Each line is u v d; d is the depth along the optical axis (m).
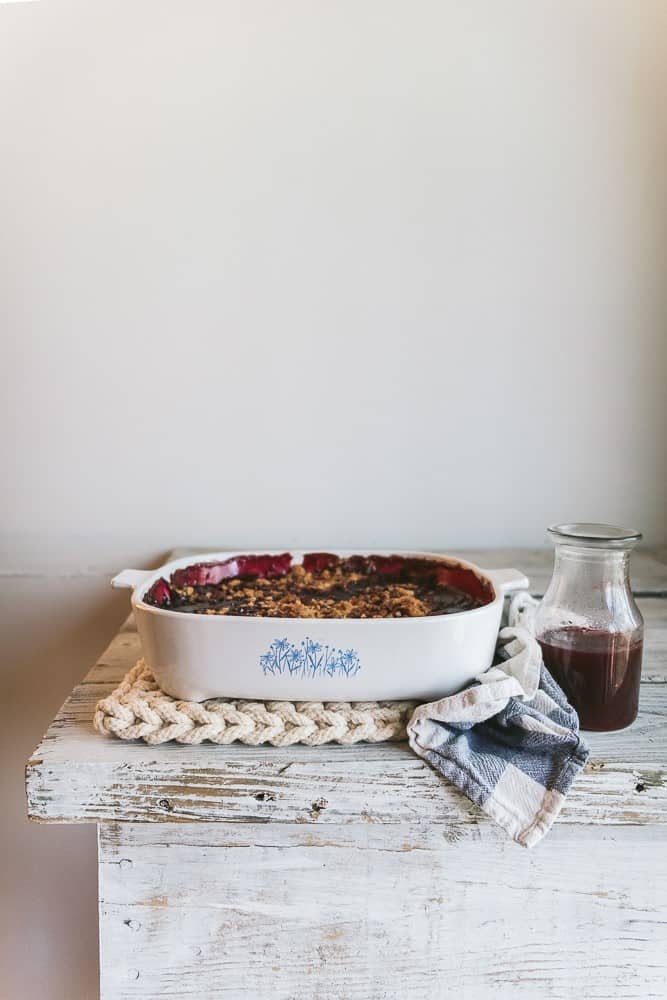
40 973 1.40
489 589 0.86
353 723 0.72
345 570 1.03
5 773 1.39
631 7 1.25
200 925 0.74
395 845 0.73
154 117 1.27
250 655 0.70
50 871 1.39
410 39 1.25
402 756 0.71
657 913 0.74
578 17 1.25
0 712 1.38
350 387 1.31
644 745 0.72
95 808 0.69
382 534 1.34
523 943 0.74
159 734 0.71
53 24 1.25
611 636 0.75
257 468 1.33
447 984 0.75
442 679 0.72
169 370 1.31
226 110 1.26
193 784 0.69
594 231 1.29
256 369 1.30
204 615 0.70
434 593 0.93
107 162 1.27
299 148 1.27
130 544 1.34
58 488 1.33
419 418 1.32
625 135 1.27
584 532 0.82
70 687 1.37
